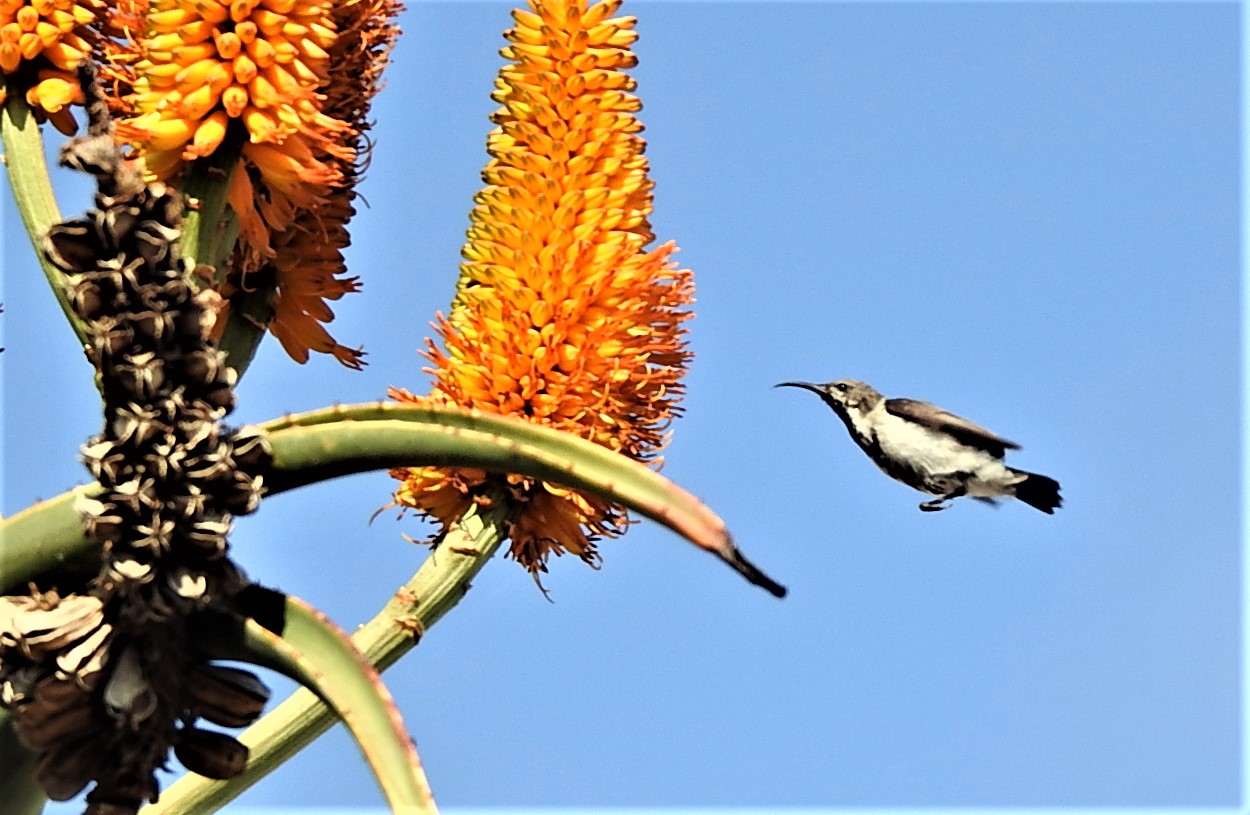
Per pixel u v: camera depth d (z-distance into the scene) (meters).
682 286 11.48
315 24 10.60
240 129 10.45
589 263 11.22
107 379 8.25
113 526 8.19
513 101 11.53
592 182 11.36
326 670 8.06
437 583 10.80
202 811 9.98
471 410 8.24
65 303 9.81
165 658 8.48
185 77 10.24
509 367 10.97
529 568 11.33
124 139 10.19
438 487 10.96
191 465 8.25
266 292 11.44
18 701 8.41
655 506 7.80
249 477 8.40
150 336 8.20
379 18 11.72
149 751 8.59
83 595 8.52
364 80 11.61
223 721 8.66
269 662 8.27
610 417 11.05
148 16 10.34
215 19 10.41
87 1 11.36
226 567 8.34
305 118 10.50
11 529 8.38
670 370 11.34
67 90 11.02
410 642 10.70
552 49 11.54
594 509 11.17
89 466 8.21
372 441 8.34
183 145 10.30
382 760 7.72
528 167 11.38
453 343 11.06
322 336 11.77
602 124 11.52
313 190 10.92
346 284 11.77
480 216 11.34
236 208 10.60
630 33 11.73
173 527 8.22
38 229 10.74
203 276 9.76
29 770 8.83
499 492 10.98
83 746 8.57
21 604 8.39
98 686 8.43
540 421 10.92
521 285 11.17
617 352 11.10
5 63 10.97
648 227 11.55
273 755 9.97
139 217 8.16
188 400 8.36
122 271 8.12
